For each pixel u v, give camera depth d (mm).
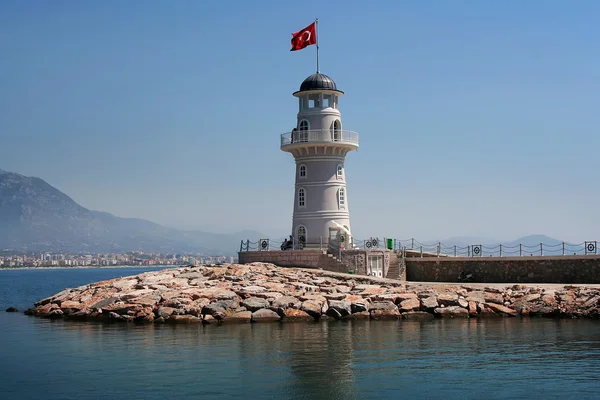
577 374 41094
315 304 60688
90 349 48844
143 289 65250
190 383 39656
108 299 64500
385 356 45562
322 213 79812
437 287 67062
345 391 38156
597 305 60750
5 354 47844
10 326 60750
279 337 51938
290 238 82750
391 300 62406
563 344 48969
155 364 44000
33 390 39062
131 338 52406
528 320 59750
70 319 64438
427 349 47625
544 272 69875
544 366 42938
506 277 72000
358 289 65438
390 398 37000
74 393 38344
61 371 42906
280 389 38469
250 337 52000
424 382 39719
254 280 67062
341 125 81000
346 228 80688
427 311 62031
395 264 77625
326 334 53125
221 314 58844
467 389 38406
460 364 43469
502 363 43688
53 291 143500
